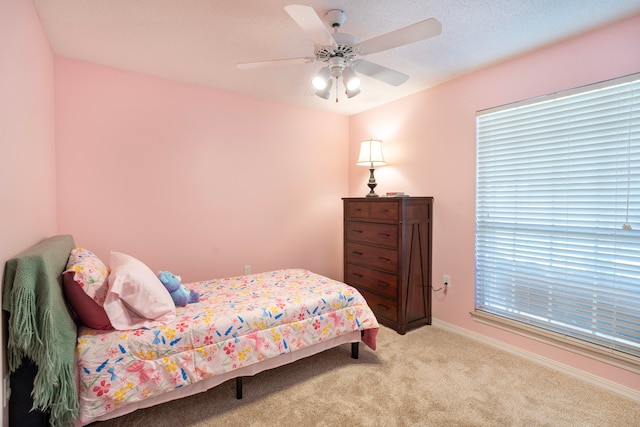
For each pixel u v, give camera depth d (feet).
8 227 4.00
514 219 7.95
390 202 9.45
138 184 8.78
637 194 6.00
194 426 5.33
